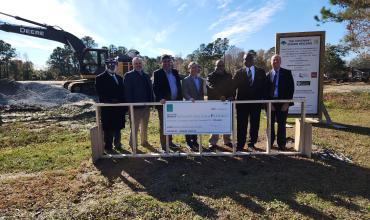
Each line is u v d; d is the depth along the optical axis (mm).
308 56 9438
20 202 4566
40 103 17047
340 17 17016
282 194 4672
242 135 6703
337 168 5707
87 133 9297
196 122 6234
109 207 4312
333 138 7945
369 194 4660
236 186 4969
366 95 16234
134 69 6668
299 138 6449
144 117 7207
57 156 6762
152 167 5887
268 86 6496
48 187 5066
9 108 15484
